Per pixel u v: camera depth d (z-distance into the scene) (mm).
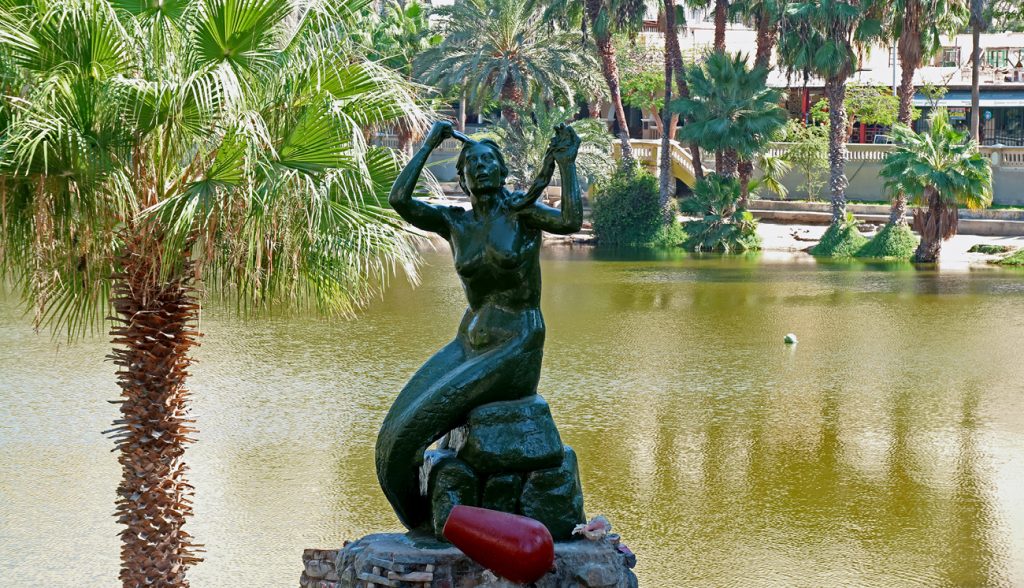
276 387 20484
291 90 10180
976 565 12109
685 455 16391
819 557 12359
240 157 9492
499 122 52219
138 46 10039
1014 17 52906
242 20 9836
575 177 7020
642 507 14070
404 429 7137
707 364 23078
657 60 60375
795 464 15992
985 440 17266
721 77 45406
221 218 9656
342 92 10383
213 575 11664
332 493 14383
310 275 10930
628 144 50469
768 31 48031
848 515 13797
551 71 49719
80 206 9562
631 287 35344
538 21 51719
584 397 20094
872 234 46062
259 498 14195
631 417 18625
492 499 7105
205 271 10195
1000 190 47688
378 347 24562
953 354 24062
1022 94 56344
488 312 7281
